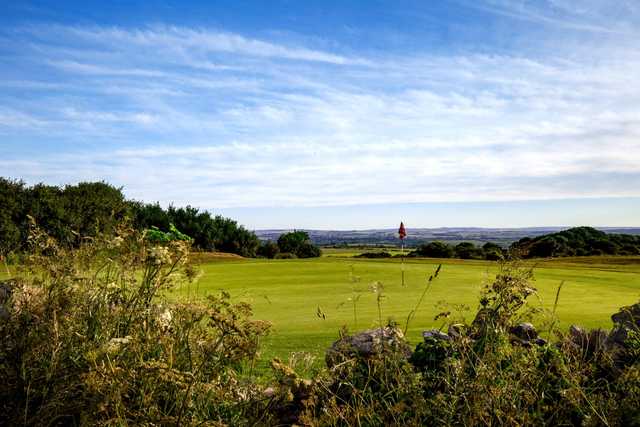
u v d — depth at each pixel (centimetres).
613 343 356
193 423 282
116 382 280
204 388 309
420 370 347
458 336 329
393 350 336
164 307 371
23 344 326
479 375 281
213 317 321
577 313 899
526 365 299
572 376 291
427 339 366
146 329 345
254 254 4494
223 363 331
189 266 385
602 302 1076
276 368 319
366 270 1825
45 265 378
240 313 338
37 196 2872
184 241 386
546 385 304
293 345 598
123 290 373
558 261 2805
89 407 287
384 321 771
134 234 385
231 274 1716
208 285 1399
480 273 1697
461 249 3775
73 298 362
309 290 1276
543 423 275
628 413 273
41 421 290
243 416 319
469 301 1066
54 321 329
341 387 346
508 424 271
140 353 317
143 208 3931
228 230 4394
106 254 389
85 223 2908
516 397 288
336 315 893
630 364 332
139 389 293
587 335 370
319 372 341
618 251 4016
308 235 5134
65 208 2895
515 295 319
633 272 1864
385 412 294
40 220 2761
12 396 311
